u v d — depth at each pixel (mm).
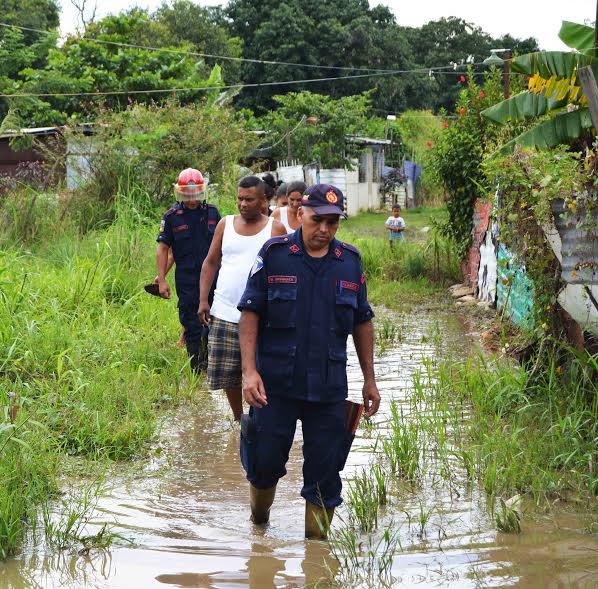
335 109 33938
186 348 8281
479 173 14078
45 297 9562
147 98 28484
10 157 23312
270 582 4023
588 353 6441
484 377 7324
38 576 4051
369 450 6105
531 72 8117
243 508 5059
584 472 5301
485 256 13195
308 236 4289
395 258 17219
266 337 4363
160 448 6047
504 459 5496
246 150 18312
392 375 8531
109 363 7867
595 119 5793
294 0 47906
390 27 52656
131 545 4453
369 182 38594
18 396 6109
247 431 4422
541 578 3980
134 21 33531
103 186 15812
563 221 6145
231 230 6277
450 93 55625
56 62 29609
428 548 4375
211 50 45594
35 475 4906
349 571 4121
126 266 11836
